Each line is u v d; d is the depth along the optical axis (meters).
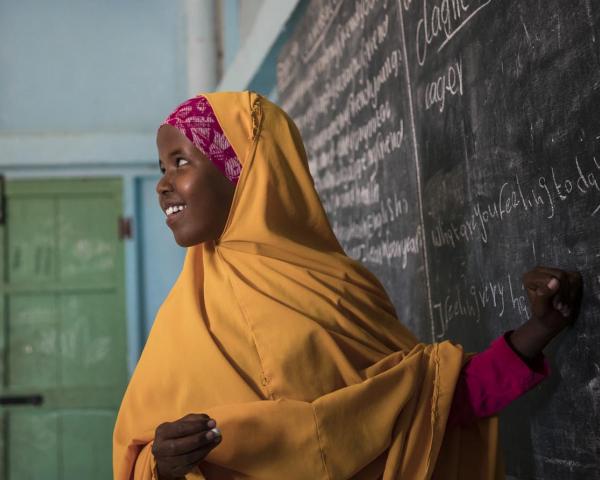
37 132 4.31
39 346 4.21
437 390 1.03
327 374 1.02
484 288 1.35
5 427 4.11
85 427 4.16
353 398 0.98
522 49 1.18
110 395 4.20
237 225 1.14
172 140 1.17
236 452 0.95
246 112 1.20
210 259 1.14
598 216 1.01
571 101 1.06
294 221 1.18
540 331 1.03
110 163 4.29
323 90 2.48
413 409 1.03
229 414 0.96
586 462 1.06
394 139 1.81
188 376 1.03
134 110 4.44
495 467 1.06
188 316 1.08
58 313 4.25
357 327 1.09
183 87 4.47
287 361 1.01
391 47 1.81
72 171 4.32
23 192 4.28
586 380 1.05
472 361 1.07
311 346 1.02
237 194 1.14
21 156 4.21
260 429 0.96
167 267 4.39
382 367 1.05
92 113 4.40
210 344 1.03
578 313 1.05
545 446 1.17
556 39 1.09
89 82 4.42
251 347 1.04
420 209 1.65
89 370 4.22
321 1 2.48
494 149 1.29
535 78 1.15
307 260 1.13
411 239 1.72
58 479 4.10
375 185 1.98
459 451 1.08
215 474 0.97
